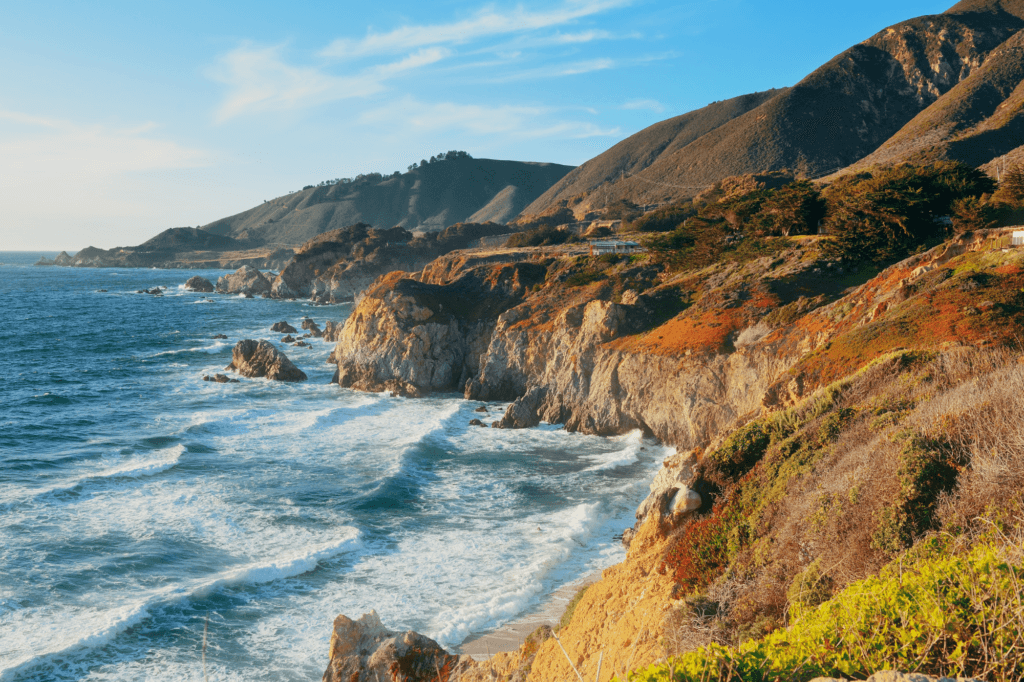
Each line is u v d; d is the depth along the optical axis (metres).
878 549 10.21
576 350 62.75
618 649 13.62
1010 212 55.84
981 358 17.47
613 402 56.88
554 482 44.66
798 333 46.88
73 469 45.09
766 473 15.98
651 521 18.00
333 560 31.94
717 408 49.41
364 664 16.98
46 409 62.88
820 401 18.97
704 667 5.50
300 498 40.06
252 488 41.69
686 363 52.00
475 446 53.50
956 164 61.47
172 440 52.22
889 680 4.94
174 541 33.47
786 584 11.51
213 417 60.28
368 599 28.47
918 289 39.34
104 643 24.84
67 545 32.41
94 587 28.66
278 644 25.33
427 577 30.41
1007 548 6.16
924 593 5.87
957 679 4.92
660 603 14.34
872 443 13.33
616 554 33.06
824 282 56.81
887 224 56.88
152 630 25.84
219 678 23.28
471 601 28.27
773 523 13.87
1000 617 5.26
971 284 34.88
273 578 29.98
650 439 54.69
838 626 6.04
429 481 44.50
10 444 50.50
